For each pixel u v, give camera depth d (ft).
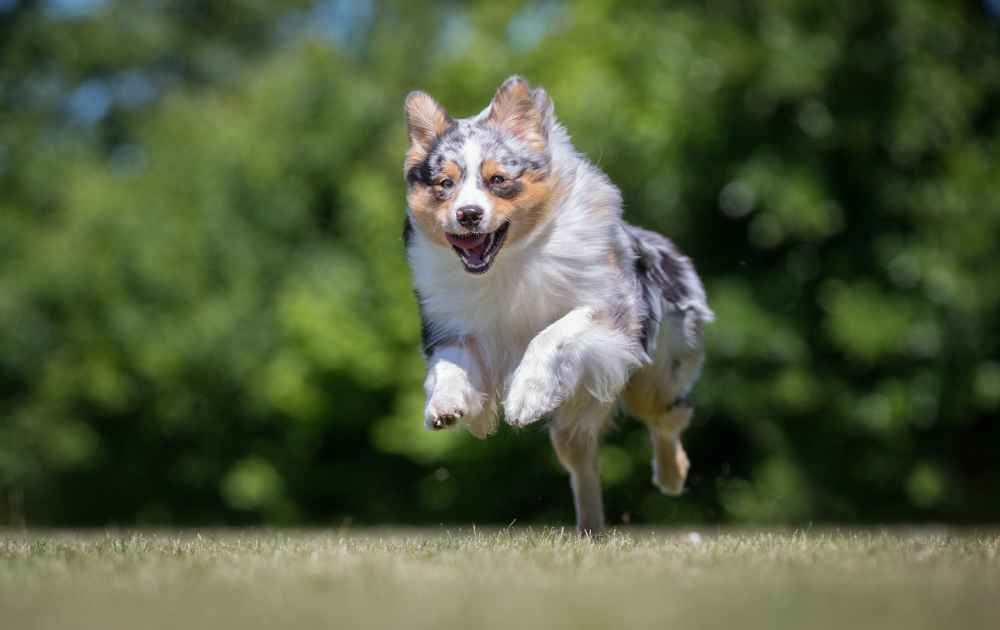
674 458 24.61
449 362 20.07
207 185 65.51
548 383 19.12
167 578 13.23
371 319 56.39
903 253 49.60
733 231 53.36
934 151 50.78
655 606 11.14
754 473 53.21
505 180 19.66
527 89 20.24
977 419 53.98
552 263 20.01
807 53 49.16
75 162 84.02
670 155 50.83
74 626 10.34
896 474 51.98
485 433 21.26
